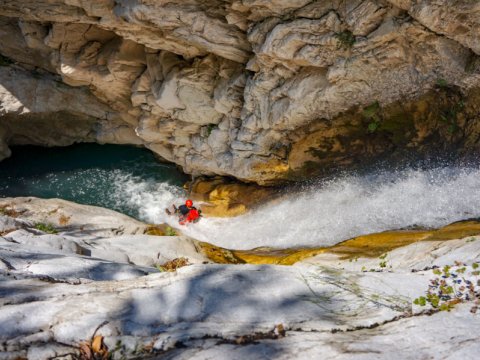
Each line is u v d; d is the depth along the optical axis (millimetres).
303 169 12164
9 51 14891
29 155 17312
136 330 3482
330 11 8523
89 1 10312
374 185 10992
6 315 3529
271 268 4449
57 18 11617
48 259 5285
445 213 9438
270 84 10625
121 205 15484
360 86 9680
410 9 7680
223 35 10125
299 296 3939
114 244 8523
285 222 12289
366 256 7723
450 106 9477
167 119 13695
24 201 11969
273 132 11680
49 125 16656
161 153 15383
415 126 10117
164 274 4395
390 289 4027
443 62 8656
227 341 3354
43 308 3654
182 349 3279
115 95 14258
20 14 12023
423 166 10242
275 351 3184
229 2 9242
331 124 10977
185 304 3777
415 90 9602
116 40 12656
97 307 3703
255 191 13664
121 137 16656
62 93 15508
